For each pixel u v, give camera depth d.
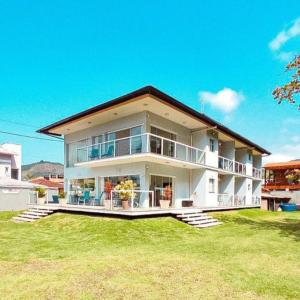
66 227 16.23
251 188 37.75
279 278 7.66
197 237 14.01
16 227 17.27
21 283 6.94
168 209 19.05
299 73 17.61
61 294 6.25
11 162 43.75
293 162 51.19
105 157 22.81
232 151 31.78
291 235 15.04
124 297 6.11
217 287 6.84
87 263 8.73
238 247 11.59
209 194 25.31
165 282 7.09
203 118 22.77
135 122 21.28
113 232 13.99
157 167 21.91
